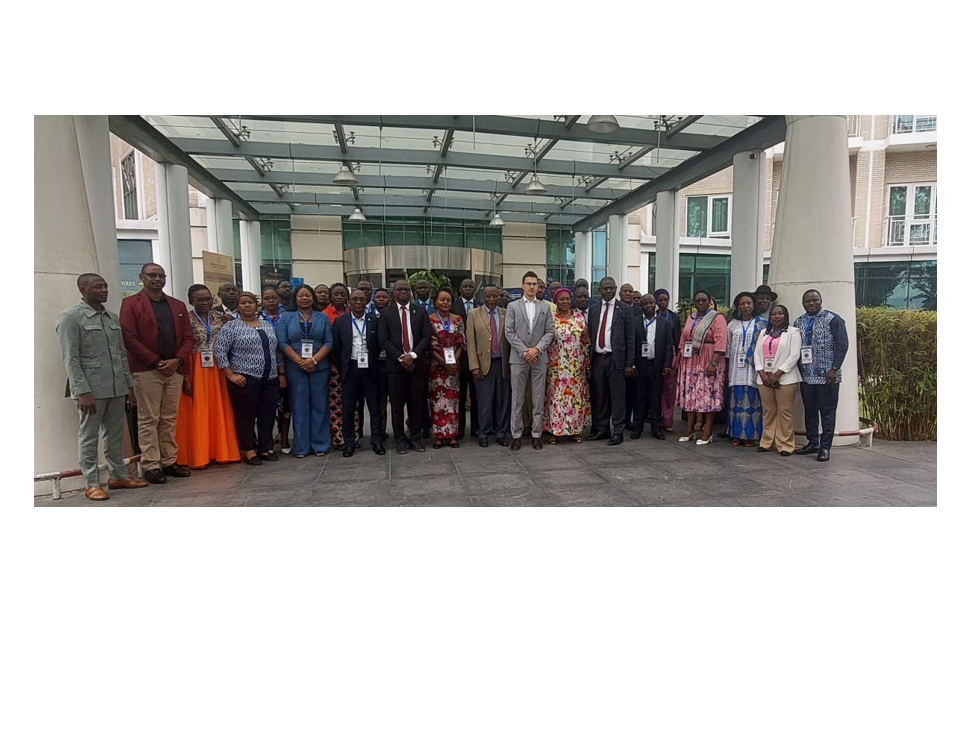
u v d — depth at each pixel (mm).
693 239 16312
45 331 4152
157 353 4438
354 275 14953
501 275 15625
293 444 5316
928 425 5793
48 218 4152
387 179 11742
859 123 15391
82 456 4082
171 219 8742
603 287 5770
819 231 5398
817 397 5180
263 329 4996
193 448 4848
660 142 8469
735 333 5582
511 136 9031
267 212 14750
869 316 5984
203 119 8117
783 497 4152
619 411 5660
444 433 5559
